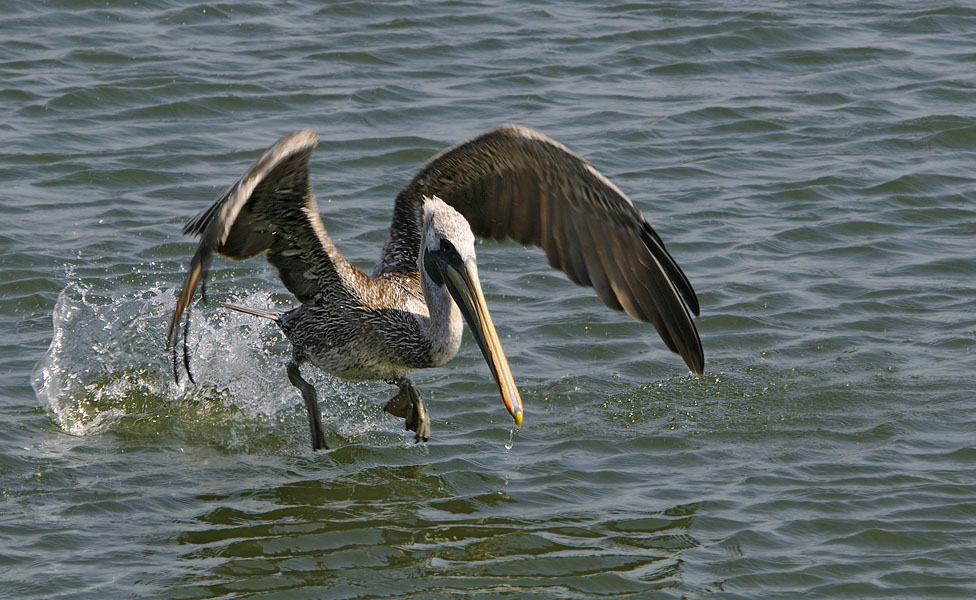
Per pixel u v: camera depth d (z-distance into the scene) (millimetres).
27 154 17906
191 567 9844
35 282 14633
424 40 22344
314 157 18266
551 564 9930
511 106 19922
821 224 16578
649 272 10844
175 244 15773
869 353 13461
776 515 10594
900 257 15727
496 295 15000
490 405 12672
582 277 11258
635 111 19891
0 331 13781
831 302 14617
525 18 23500
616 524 10508
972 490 10898
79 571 9734
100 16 22781
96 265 15141
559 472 11375
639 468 11461
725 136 19219
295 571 9828
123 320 13906
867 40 22641
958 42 22609
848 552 10055
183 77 20453
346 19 23219
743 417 12336
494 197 11578
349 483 11289
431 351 11445
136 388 12930
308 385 11977
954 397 12516
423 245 11273
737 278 15172
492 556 10047
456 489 11141
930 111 19953
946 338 13734
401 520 10617
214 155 18219
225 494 11070
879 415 12266
